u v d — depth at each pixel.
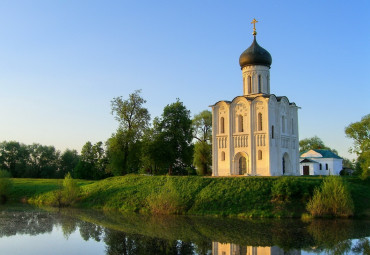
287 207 51.00
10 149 138.75
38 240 37.53
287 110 73.88
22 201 74.75
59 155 151.12
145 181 68.44
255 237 36.97
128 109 81.94
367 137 75.88
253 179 58.34
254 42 73.81
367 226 42.50
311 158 104.81
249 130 68.38
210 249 32.34
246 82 73.56
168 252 31.42
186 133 85.31
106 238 37.78
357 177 71.62
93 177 118.31
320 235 37.75
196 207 55.03
